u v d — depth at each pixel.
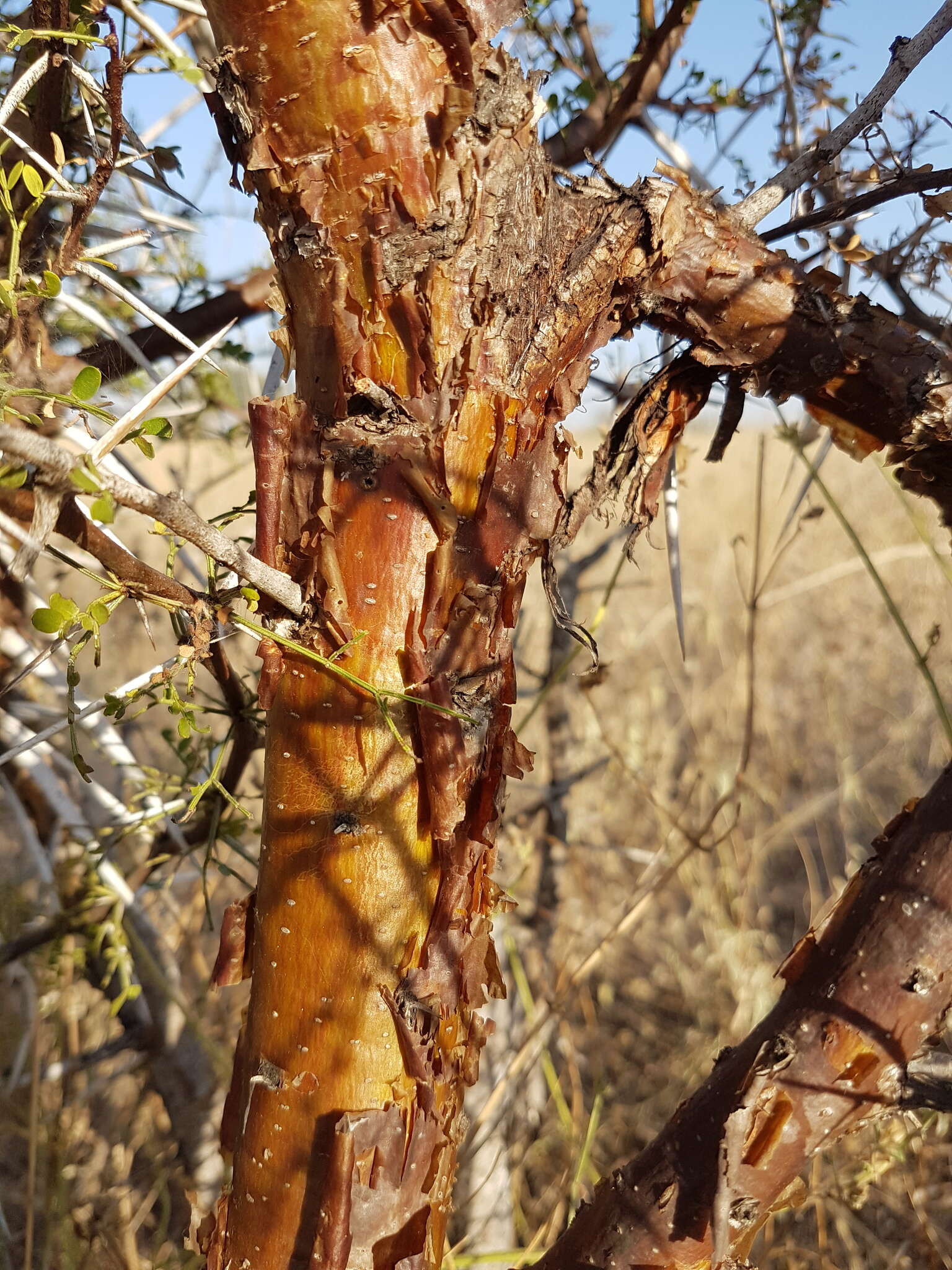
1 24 0.38
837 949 0.39
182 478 0.73
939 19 0.39
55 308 0.52
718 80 0.59
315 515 0.34
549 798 0.96
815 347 0.39
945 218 0.42
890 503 1.31
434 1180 0.36
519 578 0.36
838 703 1.53
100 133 0.49
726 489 1.83
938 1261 0.69
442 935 0.35
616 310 0.38
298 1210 0.35
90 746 0.68
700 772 1.07
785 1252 0.77
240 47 0.32
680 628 0.50
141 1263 0.71
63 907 0.61
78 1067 0.65
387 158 0.32
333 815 0.34
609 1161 0.97
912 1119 0.65
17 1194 0.71
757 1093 0.39
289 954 0.35
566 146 0.59
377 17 0.31
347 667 0.34
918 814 0.40
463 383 0.34
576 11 0.61
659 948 1.33
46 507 0.27
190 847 0.59
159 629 1.03
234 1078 0.39
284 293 0.35
